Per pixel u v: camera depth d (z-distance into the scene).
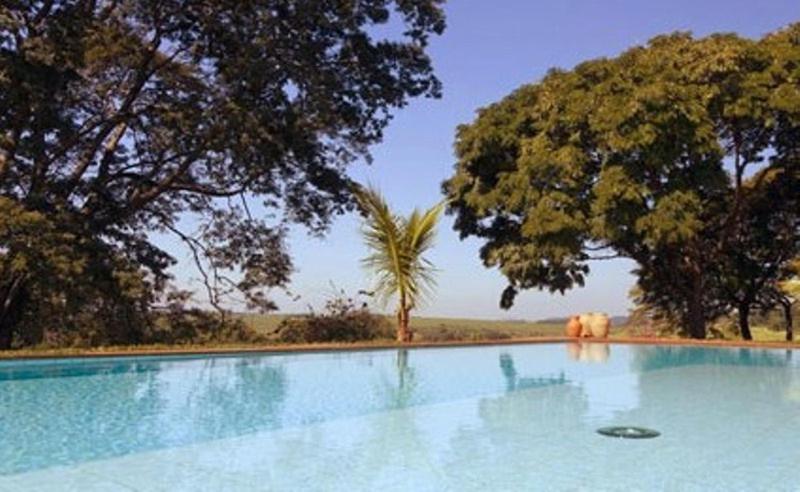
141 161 19.23
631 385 9.61
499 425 6.51
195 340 18.83
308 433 6.08
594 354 14.45
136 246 18.52
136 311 18.11
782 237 20.94
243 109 16.94
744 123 17.48
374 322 18.28
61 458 5.03
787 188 20.05
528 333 19.14
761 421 6.71
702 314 18.94
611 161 16.78
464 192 19.91
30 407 7.39
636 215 16.52
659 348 15.62
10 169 15.91
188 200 20.47
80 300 15.76
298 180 20.25
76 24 15.21
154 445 5.52
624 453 5.32
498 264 19.88
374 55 19.20
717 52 16.47
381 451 5.32
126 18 17.67
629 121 15.91
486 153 19.17
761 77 16.47
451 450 5.40
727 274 20.89
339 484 4.41
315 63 18.27
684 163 17.12
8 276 14.70
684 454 5.28
